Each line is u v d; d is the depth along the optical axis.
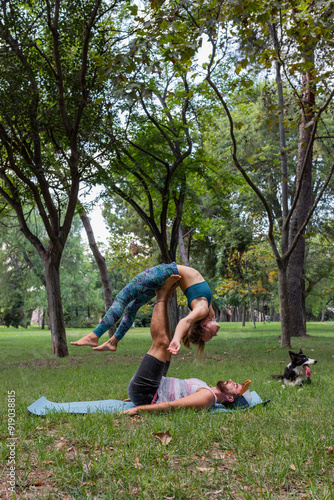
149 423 4.08
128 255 27.23
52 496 2.59
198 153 15.37
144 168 15.34
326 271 27.58
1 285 28.55
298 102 11.28
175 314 16.16
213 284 47.16
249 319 77.94
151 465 3.08
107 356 13.79
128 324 4.90
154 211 18.83
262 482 2.83
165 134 14.85
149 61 7.34
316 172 26.41
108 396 5.93
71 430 3.86
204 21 7.77
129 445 3.45
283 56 10.34
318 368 9.46
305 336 21.38
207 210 25.48
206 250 30.27
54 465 3.05
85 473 2.89
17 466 3.07
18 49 11.74
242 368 9.38
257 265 30.97
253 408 4.90
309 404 5.32
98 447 3.46
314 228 26.94
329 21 8.77
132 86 6.98
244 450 3.43
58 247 13.63
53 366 11.10
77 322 49.75
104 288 18.84
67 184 13.49
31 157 13.48
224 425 4.09
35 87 12.17
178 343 4.50
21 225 14.20
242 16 7.88
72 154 12.59
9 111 11.16
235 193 26.45
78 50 12.96
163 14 7.48
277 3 7.75
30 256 27.98
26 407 4.79
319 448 3.43
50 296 14.09
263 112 16.72
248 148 23.75
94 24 12.20
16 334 36.06
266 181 25.52
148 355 4.79
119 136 13.55
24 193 13.70
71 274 36.06
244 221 27.64
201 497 2.60
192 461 3.19
